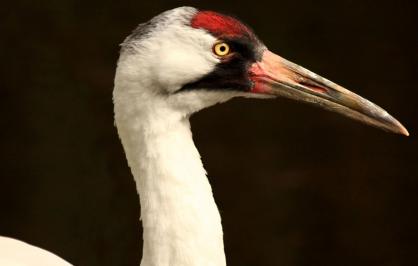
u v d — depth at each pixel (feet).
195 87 22.75
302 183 45.01
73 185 45.27
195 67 22.52
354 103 23.44
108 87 46.39
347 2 47.96
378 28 47.39
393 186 44.60
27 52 46.83
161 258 22.47
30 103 46.24
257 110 46.91
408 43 46.83
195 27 22.54
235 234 44.14
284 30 48.03
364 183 44.75
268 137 46.34
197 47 22.54
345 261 43.50
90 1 48.01
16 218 44.75
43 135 45.91
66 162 45.57
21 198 45.01
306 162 45.73
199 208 22.39
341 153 45.65
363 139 45.75
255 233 44.11
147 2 48.03
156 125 22.48
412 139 45.42
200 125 46.57
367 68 46.91
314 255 43.65
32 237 44.39
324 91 23.53
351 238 43.80
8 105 46.14
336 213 44.29
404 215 44.11
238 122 46.70
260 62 23.41
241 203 44.75
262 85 23.40
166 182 22.43
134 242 44.06
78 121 46.06
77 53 47.14
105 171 45.37
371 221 44.04
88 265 43.96
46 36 47.16
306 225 44.21
